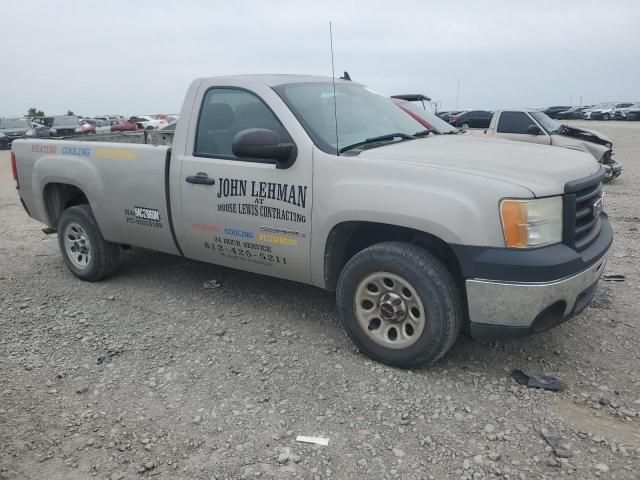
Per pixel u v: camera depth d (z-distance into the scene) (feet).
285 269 13.30
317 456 9.09
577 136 38.42
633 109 159.12
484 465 8.74
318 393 10.89
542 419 9.86
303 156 12.28
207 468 8.90
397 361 11.53
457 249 10.37
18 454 9.36
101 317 15.01
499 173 10.57
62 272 19.16
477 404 10.37
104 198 16.30
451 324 10.83
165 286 17.20
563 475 8.47
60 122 110.11
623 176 42.60
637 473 8.46
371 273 11.55
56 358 12.71
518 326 10.34
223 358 12.45
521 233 9.98
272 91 13.20
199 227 14.35
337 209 11.64
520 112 38.52
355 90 15.56
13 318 15.10
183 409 10.53
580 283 10.58
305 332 13.62
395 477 8.56
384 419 10.00
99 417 10.36
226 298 15.99
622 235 22.99
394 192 10.94
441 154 11.76
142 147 15.19
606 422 9.76
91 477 8.79
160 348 13.05
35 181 18.17
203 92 14.35
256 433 9.73
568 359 11.98
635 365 11.69
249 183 13.09
